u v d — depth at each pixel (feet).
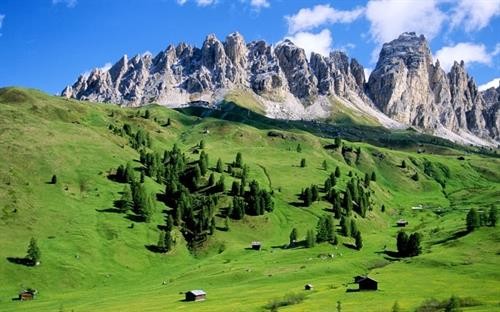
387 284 485.97
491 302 379.14
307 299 435.94
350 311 370.53
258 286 536.83
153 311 428.97
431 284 479.82
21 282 556.10
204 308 423.23
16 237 644.69
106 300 508.53
